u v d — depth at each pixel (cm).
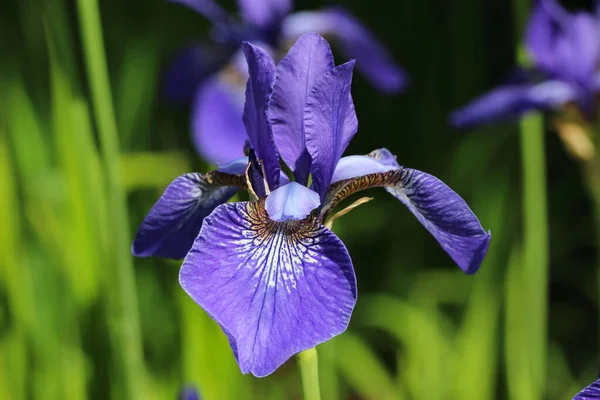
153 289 90
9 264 67
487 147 90
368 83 103
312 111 44
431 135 101
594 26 70
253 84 44
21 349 67
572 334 98
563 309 100
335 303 42
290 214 43
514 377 71
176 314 74
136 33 101
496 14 103
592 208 96
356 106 102
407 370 80
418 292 91
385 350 96
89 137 55
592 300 98
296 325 42
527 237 64
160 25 103
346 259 42
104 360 58
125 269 55
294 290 42
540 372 66
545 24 68
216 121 85
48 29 55
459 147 95
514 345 72
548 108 67
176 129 106
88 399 58
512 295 72
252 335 42
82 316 58
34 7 92
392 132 104
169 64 100
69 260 64
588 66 67
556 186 99
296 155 45
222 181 46
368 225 97
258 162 45
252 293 42
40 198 81
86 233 58
